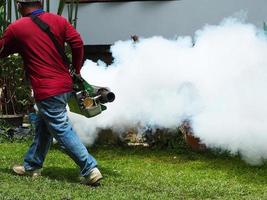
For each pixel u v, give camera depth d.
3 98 10.17
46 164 7.70
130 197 6.06
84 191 6.26
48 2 10.44
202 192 6.45
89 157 6.57
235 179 7.16
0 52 6.62
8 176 6.85
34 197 5.94
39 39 6.52
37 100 6.55
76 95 6.70
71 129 6.58
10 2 10.23
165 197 6.16
